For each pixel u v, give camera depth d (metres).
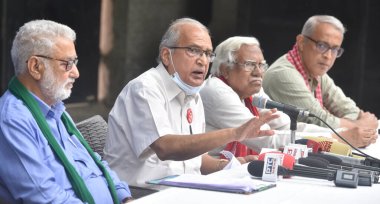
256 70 7.13
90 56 14.81
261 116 5.61
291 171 5.30
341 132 7.15
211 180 4.99
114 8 14.91
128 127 6.06
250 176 5.39
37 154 4.93
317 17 8.51
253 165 5.32
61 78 5.18
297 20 16.14
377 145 7.36
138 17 14.91
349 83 16.36
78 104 14.78
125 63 14.94
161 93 6.11
